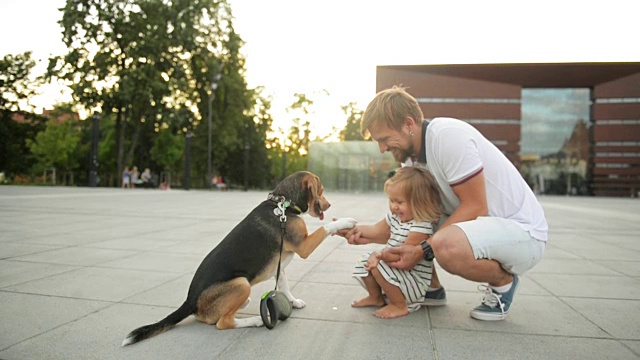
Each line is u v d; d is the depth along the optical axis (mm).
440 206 3490
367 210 15250
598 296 4102
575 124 58938
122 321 3225
